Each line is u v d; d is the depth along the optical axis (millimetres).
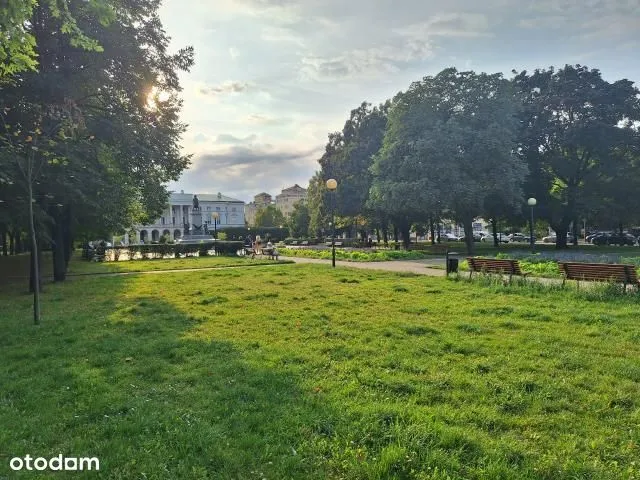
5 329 8812
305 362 6254
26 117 13133
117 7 13859
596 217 43844
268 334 8039
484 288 13008
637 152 38375
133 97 17938
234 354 6688
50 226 18719
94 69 15836
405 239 45656
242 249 39375
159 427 4160
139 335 8180
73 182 15195
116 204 19531
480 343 6965
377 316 9375
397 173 32562
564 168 39000
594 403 4645
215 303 11773
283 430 4070
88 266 27594
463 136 30094
